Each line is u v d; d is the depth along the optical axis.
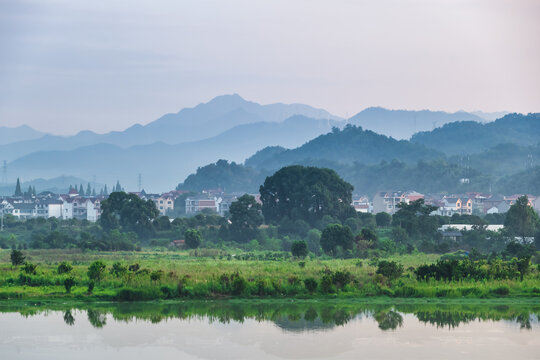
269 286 64.88
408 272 76.56
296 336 49.22
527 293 65.50
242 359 43.41
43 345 46.53
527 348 45.94
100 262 69.31
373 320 54.44
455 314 56.78
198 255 118.50
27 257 107.06
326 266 82.12
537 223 131.75
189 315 56.19
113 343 47.16
